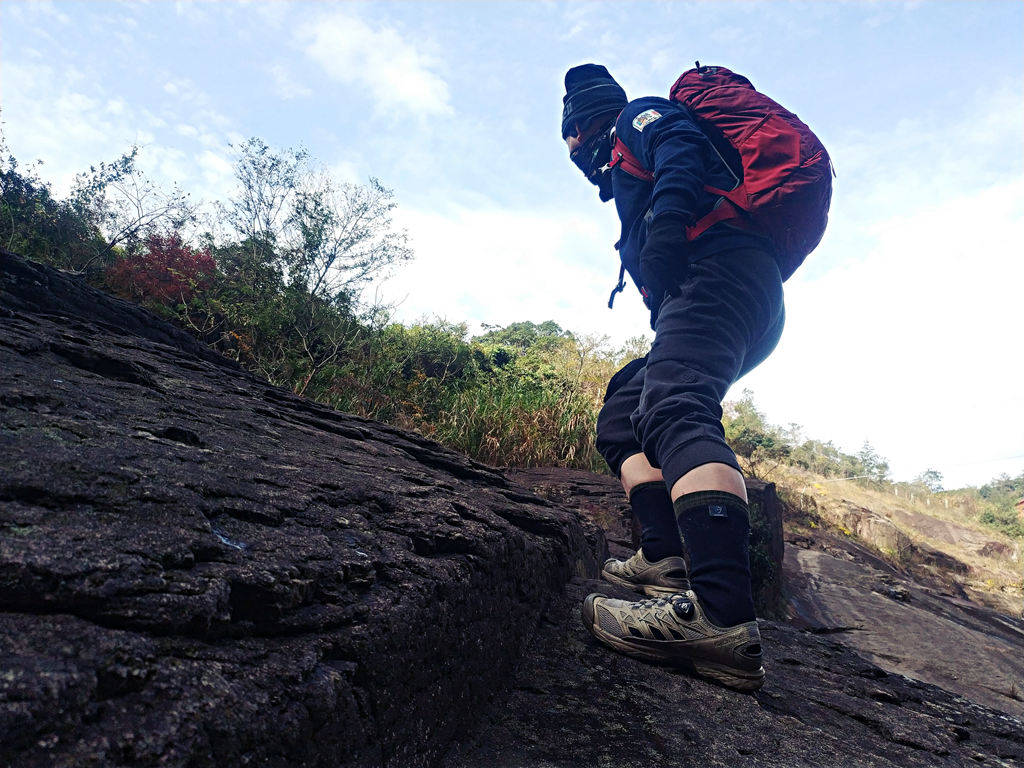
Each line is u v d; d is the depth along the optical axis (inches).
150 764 17.3
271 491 39.4
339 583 32.3
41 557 21.3
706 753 43.7
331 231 309.1
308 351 257.1
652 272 55.4
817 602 279.9
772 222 57.4
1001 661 229.9
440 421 272.8
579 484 226.8
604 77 72.2
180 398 61.8
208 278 277.1
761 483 272.8
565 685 51.3
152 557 24.4
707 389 54.4
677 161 55.5
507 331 896.3
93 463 30.3
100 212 276.7
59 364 55.1
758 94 60.7
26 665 17.2
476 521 55.9
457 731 39.9
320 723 24.3
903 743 56.8
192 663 21.8
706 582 53.2
